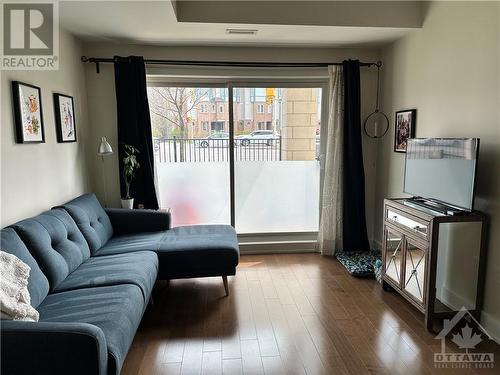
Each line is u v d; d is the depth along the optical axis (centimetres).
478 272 234
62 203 294
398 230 271
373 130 390
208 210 400
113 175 369
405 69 332
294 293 294
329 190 383
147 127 352
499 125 220
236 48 362
